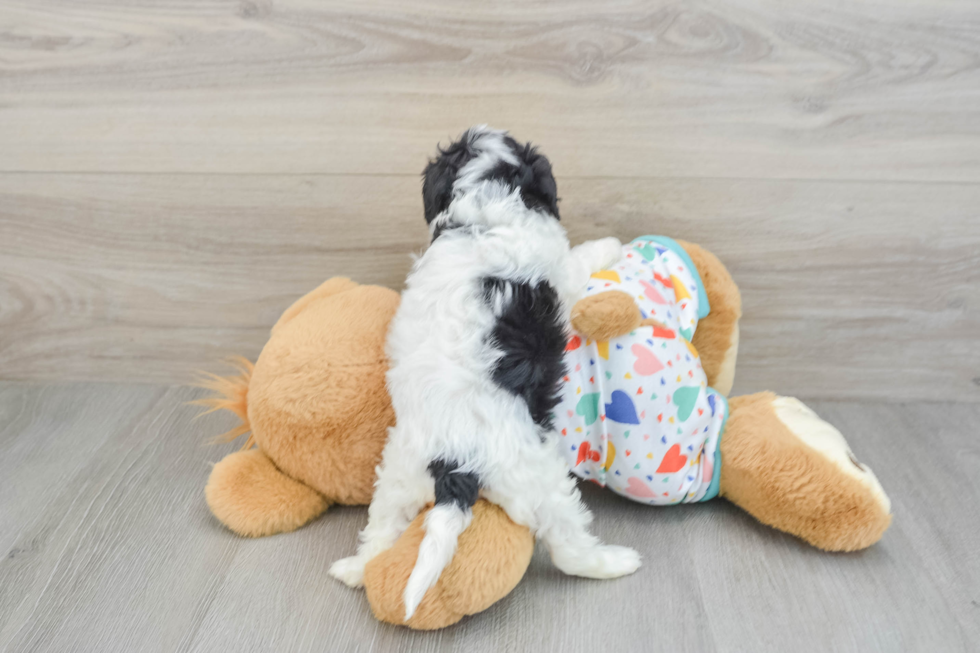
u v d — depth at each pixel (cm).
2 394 145
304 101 124
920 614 91
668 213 127
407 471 90
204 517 110
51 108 127
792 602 92
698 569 98
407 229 131
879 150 120
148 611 93
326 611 92
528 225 94
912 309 131
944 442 126
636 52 117
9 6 120
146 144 129
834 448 100
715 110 119
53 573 99
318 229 133
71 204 134
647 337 101
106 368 148
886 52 114
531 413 88
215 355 145
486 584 86
